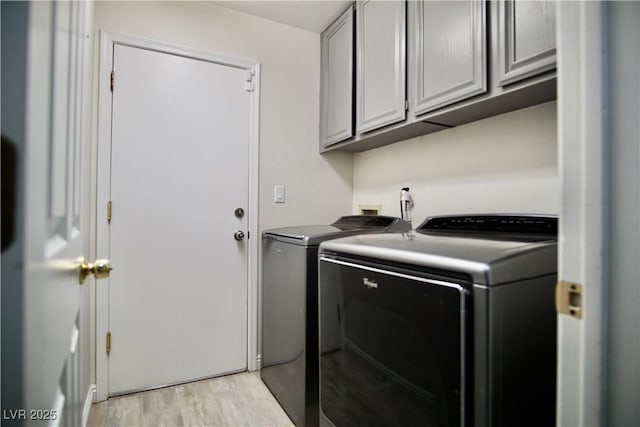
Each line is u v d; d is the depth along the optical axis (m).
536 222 1.21
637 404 0.44
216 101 2.14
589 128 0.44
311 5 2.15
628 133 0.43
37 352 0.41
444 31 1.48
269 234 1.98
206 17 2.11
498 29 1.26
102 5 1.83
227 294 2.17
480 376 0.75
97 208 1.81
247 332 2.23
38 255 0.41
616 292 0.43
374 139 2.11
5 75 0.33
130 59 1.90
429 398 0.86
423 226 1.60
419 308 0.89
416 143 2.06
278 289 1.85
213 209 2.13
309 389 1.57
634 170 0.43
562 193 0.47
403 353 0.94
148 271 1.95
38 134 0.40
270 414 1.74
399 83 1.74
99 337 1.83
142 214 1.94
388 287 0.99
